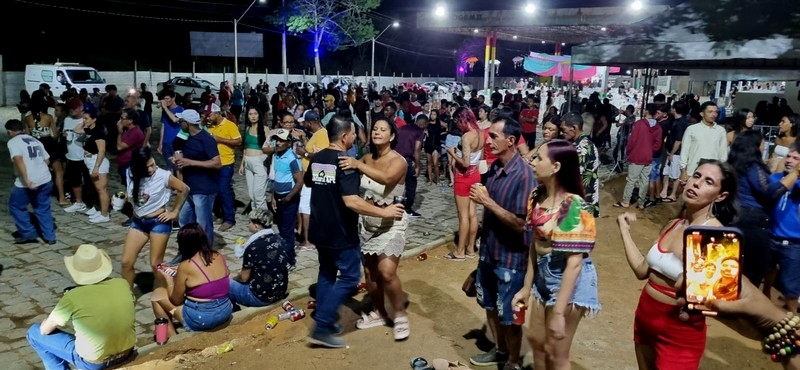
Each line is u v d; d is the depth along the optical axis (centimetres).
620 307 603
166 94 898
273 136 693
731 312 304
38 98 1098
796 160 509
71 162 948
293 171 685
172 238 816
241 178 1287
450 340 523
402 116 1500
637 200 1077
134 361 486
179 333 538
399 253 497
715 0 888
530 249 382
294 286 651
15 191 772
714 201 321
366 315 562
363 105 1509
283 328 553
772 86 3011
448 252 794
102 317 439
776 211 525
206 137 693
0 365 482
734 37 816
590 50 920
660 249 334
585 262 361
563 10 1738
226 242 809
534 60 3447
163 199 585
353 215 486
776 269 568
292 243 702
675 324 326
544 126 644
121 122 872
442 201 1120
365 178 495
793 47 770
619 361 488
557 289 358
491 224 428
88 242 800
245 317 570
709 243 303
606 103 1744
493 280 445
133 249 589
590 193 590
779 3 841
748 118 863
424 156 1698
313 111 744
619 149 1453
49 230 788
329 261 497
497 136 418
